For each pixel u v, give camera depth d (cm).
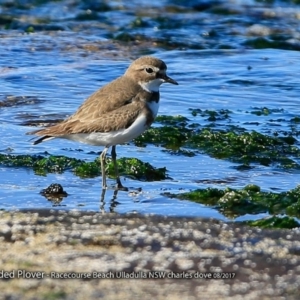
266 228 1329
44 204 1434
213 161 1739
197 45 2820
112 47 2748
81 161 1678
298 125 2011
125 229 1287
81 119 1519
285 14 3189
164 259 1162
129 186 1561
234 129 1964
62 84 2306
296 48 2814
